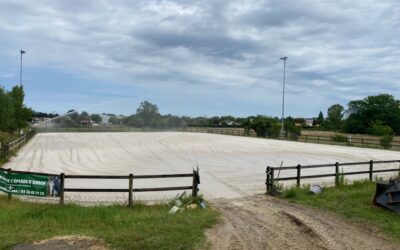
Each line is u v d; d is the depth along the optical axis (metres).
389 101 98.56
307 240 9.44
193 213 11.87
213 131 86.31
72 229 9.95
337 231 10.27
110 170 24.72
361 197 14.52
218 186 19.09
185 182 20.48
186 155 35.16
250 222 11.16
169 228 9.82
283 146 46.56
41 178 13.64
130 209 12.90
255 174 23.38
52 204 13.35
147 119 89.62
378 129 78.81
